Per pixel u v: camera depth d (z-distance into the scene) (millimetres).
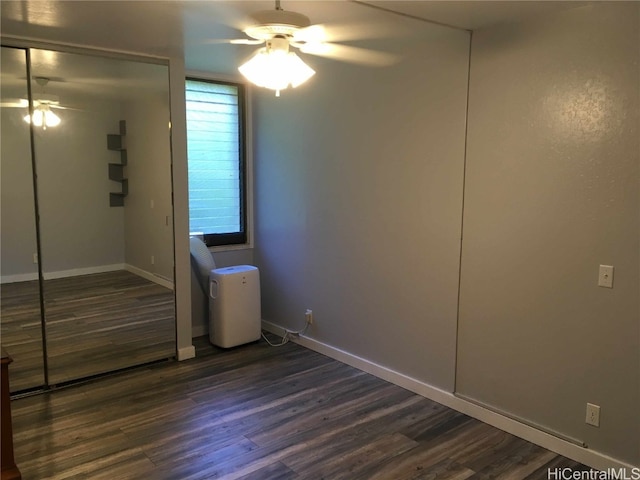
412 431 2992
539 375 2801
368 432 2979
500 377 2994
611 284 2465
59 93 3436
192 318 4660
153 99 3787
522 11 2527
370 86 3576
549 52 2602
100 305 3758
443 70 3104
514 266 2855
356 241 3838
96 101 3582
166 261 3992
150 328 3994
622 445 2500
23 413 3197
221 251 4766
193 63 4043
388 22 2695
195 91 4504
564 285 2646
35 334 3525
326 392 3523
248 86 4738
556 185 2629
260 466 2633
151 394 3484
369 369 3842
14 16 2701
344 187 3885
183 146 3963
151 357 4023
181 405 3318
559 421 2738
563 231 2623
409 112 3332
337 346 4125
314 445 2838
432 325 3352
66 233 3580
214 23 2832
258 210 4832
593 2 2387
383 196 3582
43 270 3520
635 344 2410
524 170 2758
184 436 2924
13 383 3461
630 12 2309
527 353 2846
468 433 2967
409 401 3385
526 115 2723
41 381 3549
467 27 2840
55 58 3377
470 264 3078
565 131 2570
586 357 2594
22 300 3465
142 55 3682
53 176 3488
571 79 2527
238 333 4363
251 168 4848
